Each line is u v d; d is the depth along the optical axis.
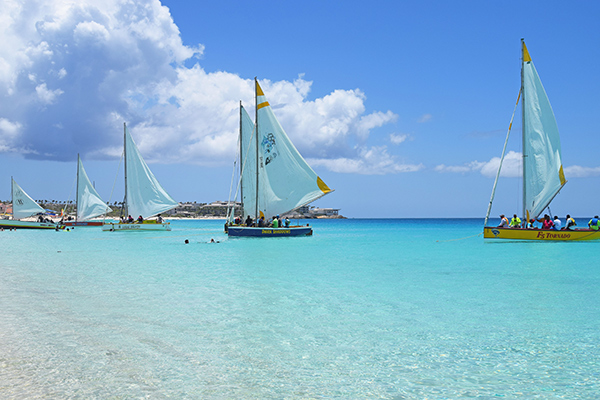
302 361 7.71
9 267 21.05
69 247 33.94
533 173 32.25
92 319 10.57
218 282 16.17
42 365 7.41
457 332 9.48
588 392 6.43
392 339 8.98
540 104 31.97
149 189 58.16
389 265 21.28
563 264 21.31
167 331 9.53
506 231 33.00
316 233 63.03
